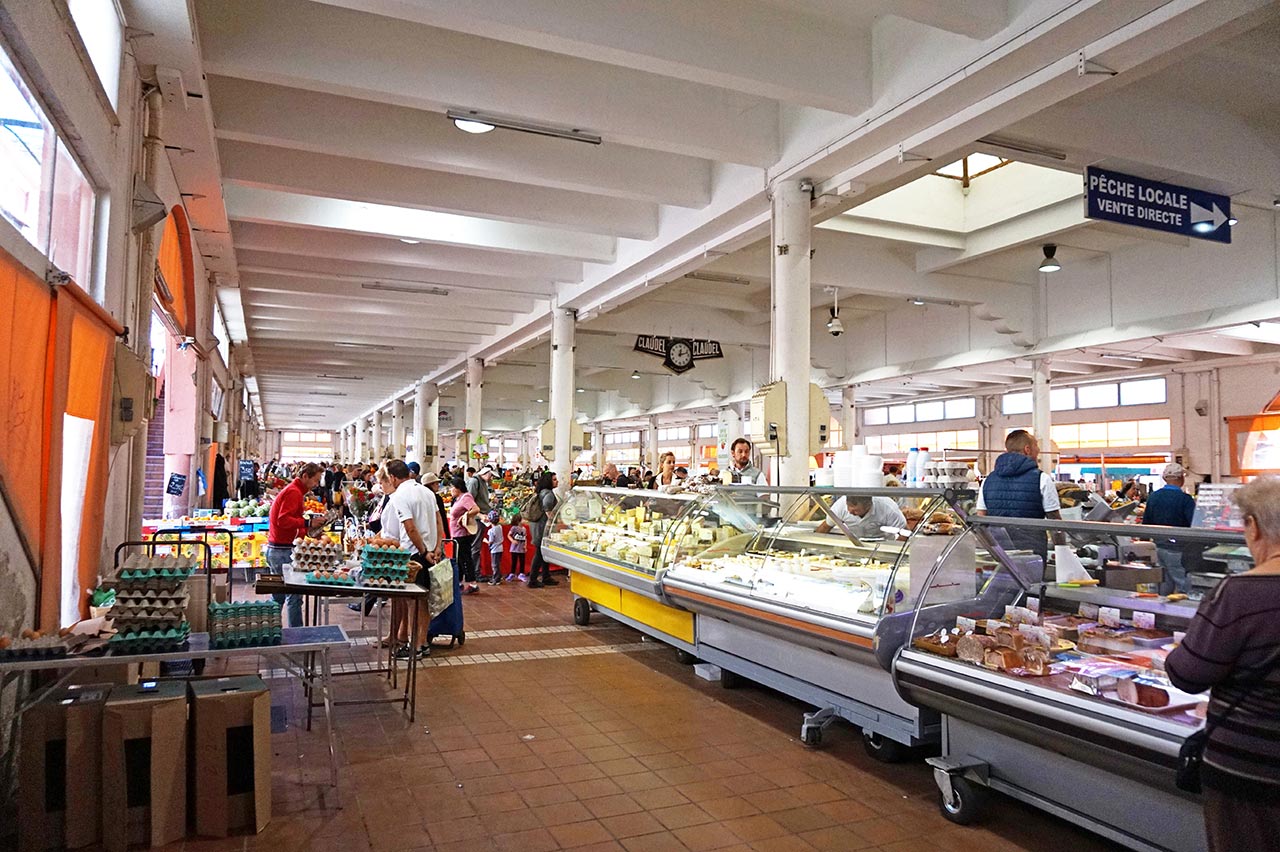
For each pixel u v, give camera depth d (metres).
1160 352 16.47
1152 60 5.60
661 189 9.13
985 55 5.72
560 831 3.39
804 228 8.08
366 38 6.41
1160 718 2.72
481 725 4.78
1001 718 3.23
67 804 3.13
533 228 11.84
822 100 6.73
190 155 7.21
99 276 4.44
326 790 3.79
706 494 6.45
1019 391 21.97
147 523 9.31
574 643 7.04
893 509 4.54
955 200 12.27
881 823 3.49
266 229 11.76
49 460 3.46
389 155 7.83
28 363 3.26
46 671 3.68
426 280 13.77
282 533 6.75
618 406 32.16
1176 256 12.70
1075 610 3.68
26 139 3.36
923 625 3.84
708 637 5.75
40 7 3.15
